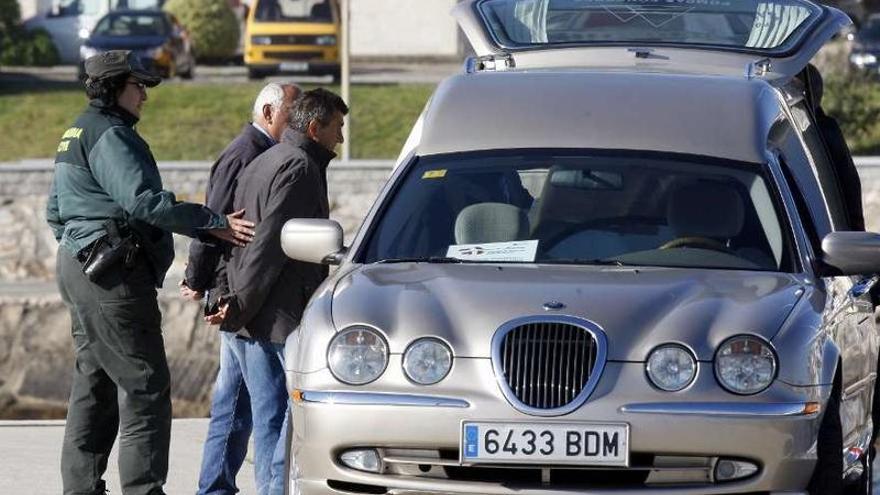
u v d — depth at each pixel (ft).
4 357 181.37
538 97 89.20
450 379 72.18
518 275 77.82
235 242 88.43
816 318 75.05
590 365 71.87
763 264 81.10
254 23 460.96
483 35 101.50
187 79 477.36
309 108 92.58
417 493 72.33
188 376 176.35
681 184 83.82
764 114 87.71
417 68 545.03
